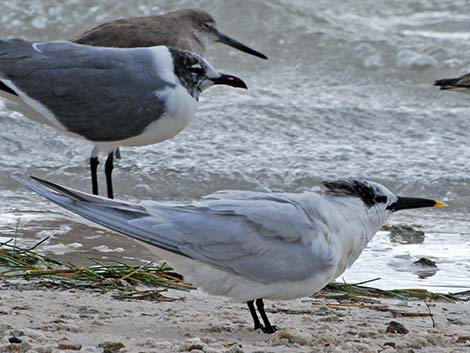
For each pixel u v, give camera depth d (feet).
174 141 61.77
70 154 60.03
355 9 83.71
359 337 31.71
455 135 65.10
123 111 44.52
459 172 58.34
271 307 35.73
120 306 34.37
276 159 60.08
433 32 81.00
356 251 32.42
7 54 44.68
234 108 66.49
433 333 32.55
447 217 53.72
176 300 35.88
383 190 32.73
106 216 29.55
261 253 30.42
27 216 50.21
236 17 80.64
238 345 29.14
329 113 66.95
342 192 32.24
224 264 30.32
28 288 36.58
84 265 41.52
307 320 33.96
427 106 70.95
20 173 57.36
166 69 44.88
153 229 29.84
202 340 29.86
